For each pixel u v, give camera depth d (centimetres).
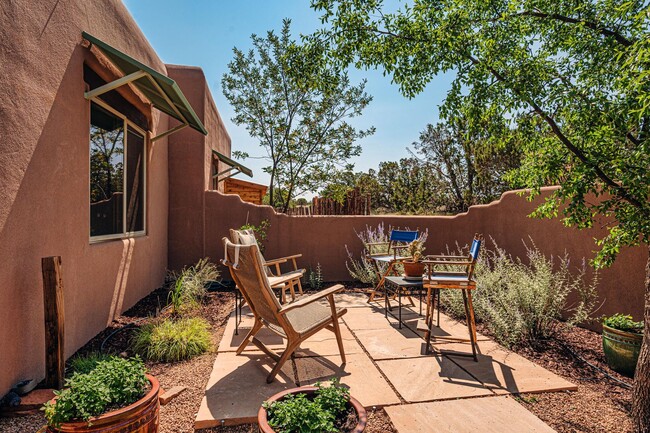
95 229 383
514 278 425
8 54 237
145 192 525
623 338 298
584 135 284
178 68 664
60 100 299
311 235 671
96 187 383
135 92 462
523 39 309
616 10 264
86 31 343
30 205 261
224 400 246
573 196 282
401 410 236
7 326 236
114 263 414
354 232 679
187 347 328
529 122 313
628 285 372
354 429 152
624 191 269
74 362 292
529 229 518
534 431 213
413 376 287
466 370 299
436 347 352
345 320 439
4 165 234
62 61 302
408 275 436
